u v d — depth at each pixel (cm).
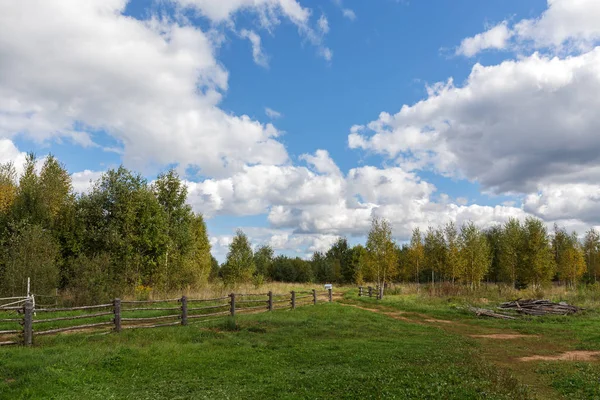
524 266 4441
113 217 3428
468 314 2647
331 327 1869
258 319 1950
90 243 3306
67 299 2216
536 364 1298
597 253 5791
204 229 4938
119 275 2862
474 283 4616
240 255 4019
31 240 2511
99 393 859
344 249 8000
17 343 1274
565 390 966
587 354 1492
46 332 1375
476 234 4553
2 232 3017
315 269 7406
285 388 896
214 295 2898
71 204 3525
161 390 893
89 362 1088
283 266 7156
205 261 4812
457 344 1581
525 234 4544
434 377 966
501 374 1041
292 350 1359
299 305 2723
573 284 5153
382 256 4278
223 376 1023
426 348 1458
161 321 1842
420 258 5191
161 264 3462
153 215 3572
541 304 2825
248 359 1213
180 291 3122
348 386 897
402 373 1021
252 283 4091
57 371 984
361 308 2814
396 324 2105
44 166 3647
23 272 2283
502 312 2720
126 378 993
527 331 2034
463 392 831
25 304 1287
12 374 959
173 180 3909
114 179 3444
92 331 1552
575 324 2255
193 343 1425
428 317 2530
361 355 1279
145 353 1216
